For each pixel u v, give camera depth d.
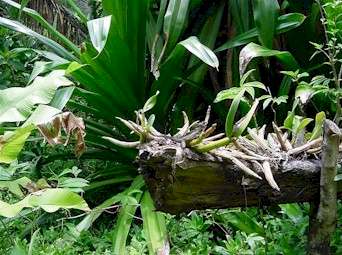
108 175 2.77
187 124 1.52
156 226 2.09
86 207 1.44
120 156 2.79
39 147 2.87
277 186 1.47
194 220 2.08
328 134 1.52
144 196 2.25
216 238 2.29
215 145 1.46
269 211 2.06
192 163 1.44
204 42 2.84
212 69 2.89
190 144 1.45
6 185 1.65
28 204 1.41
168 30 2.48
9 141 1.46
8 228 2.22
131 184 2.62
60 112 1.52
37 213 2.39
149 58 2.96
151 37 2.88
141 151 1.40
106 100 2.63
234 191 1.54
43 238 2.21
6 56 3.21
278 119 2.70
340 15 2.06
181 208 1.55
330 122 1.53
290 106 2.71
